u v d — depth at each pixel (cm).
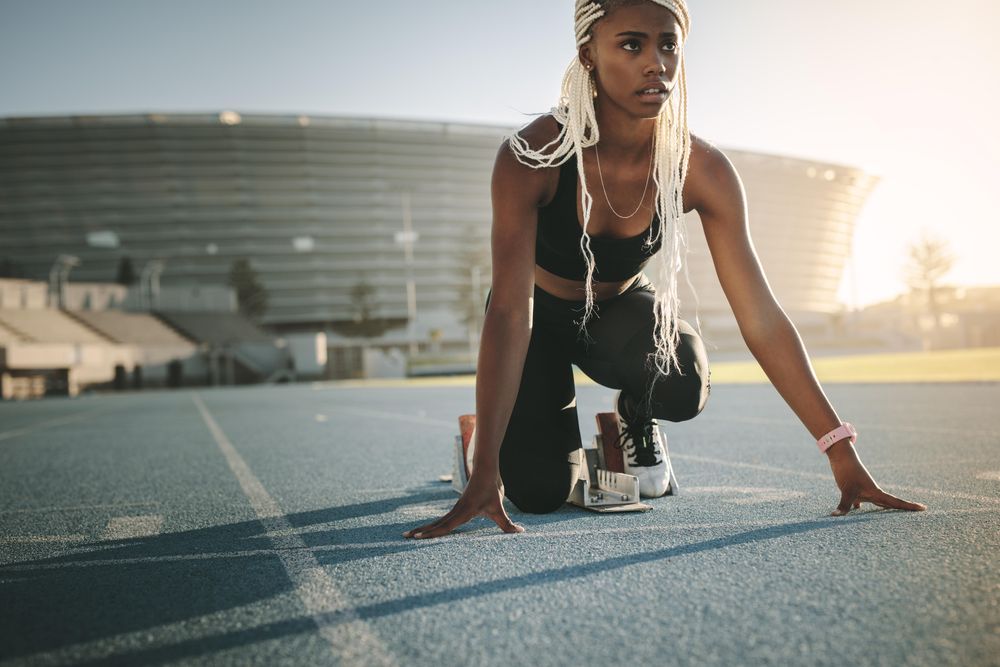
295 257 8812
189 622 149
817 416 229
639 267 247
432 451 541
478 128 9306
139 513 307
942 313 5934
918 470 346
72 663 128
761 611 140
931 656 116
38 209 8625
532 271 216
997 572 162
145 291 6122
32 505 342
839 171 11006
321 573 186
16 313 4809
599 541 209
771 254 10644
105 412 1578
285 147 8869
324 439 680
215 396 2592
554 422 263
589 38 196
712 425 669
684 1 194
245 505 318
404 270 9000
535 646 126
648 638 128
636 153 212
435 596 159
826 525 217
